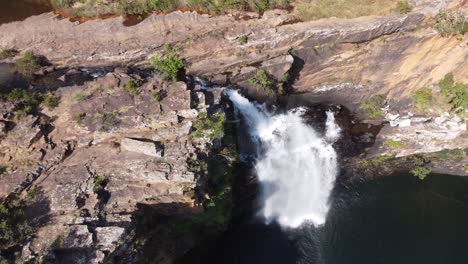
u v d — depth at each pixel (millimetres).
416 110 39719
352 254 34312
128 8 33562
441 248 34875
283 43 35625
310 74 38500
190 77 34531
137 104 29750
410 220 36656
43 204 26047
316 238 35094
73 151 28438
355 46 37375
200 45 34344
